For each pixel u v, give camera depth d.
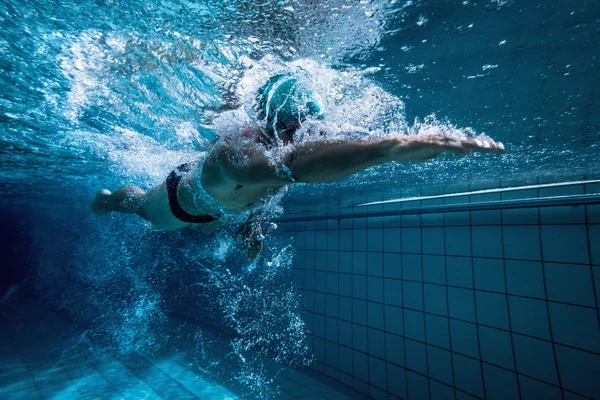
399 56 1.89
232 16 1.69
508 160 3.25
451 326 4.51
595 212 3.48
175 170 2.38
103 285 12.68
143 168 4.89
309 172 1.18
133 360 6.66
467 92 2.16
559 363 3.54
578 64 1.72
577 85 1.92
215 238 7.75
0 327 9.03
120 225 11.39
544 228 3.83
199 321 9.50
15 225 16.72
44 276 17.25
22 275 20.03
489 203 4.21
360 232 6.02
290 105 1.54
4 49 2.17
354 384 5.62
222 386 5.58
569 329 3.53
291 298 7.16
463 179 4.20
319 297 6.58
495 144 0.90
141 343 7.72
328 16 1.63
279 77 1.72
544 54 1.68
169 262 11.11
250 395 5.28
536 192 3.95
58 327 9.15
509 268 4.06
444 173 3.90
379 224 5.70
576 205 3.58
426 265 4.92
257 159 1.41
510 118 2.44
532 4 1.38
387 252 5.50
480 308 4.25
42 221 14.80
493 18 1.50
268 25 1.74
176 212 2.32
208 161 1.87
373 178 4.30
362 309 5.73
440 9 1.49
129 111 3.08
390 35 1.72
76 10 1.74
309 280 6.86
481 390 4.11
